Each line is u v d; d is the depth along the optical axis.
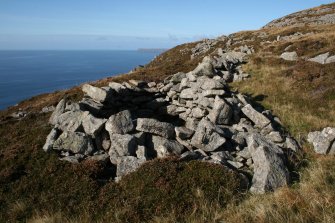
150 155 13.20
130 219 9.32
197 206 9.62
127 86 19.25
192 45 68.69
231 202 9.80
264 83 25.47
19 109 25.86
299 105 20.61
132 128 13.75
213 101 17.22
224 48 55.62
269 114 17.97
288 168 12.47
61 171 12.02
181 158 11.96
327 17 70.06
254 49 43.59
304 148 14.51
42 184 11.51
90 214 9.80
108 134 13.79
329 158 12.88
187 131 14.07
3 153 13.62
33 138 14.66
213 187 10.44
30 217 9.99
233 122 16.83
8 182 11.72
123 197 10.34
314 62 28.83
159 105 19.08
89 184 11.18
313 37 40.47
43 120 18.02
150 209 9.64
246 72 29.38
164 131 13.88
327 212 8.14
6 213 10.20
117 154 12.80
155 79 26.73
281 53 36.25
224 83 18.50
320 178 10.53
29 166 12.52
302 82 24.56
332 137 14.01
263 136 14.76
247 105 17.02
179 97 19.19
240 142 14.41
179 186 10.45
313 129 16.61
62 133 13.68
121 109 18.02
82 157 12.90
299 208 8.58
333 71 25.72
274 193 9.89
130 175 11.17
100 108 16.44
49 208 10.27
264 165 11.25
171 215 9.23
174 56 66.38
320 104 20.53
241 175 11.21
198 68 21.88
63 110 16.16
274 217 8.15
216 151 13.45
